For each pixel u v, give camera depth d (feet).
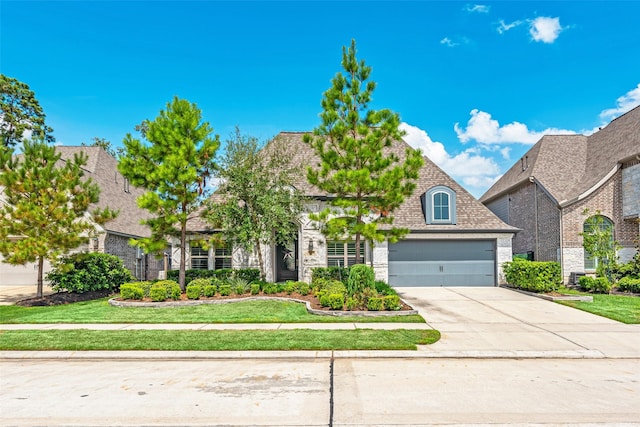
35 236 51.47
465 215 69.46
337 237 50.52
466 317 42.09
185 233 60.39
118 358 28.71
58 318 41.50
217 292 55.93
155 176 51.24
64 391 21.88
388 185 46.16
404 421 17.84
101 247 70.85
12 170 51.96
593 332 35.55
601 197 69.05
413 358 28.43
